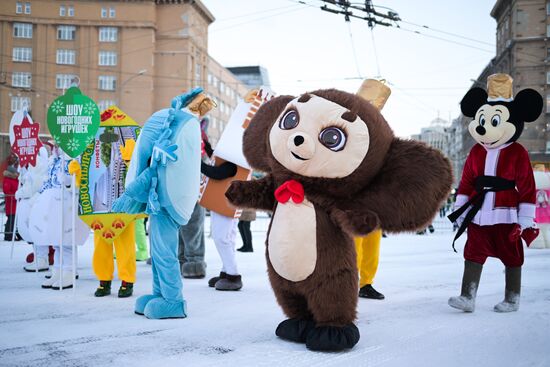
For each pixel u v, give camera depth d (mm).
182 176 4641
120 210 4859
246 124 6246
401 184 3773
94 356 3574
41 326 4426
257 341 4008
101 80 51688
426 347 3895
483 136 5363
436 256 10648
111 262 5887
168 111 4867
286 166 3902
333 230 3785
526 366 3434
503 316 5008
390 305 5551
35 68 51125
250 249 11312
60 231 6211
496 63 50938
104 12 51469
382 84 5945
